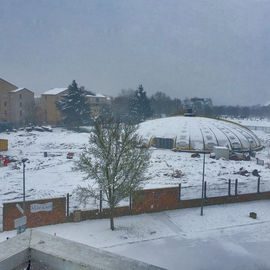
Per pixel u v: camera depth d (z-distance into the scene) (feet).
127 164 72.28
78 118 316.40
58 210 74.49
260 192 98.43
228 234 70.28
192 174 132.57
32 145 211.00
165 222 78.02
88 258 8.48
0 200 93.45
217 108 457.27
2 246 8.95
